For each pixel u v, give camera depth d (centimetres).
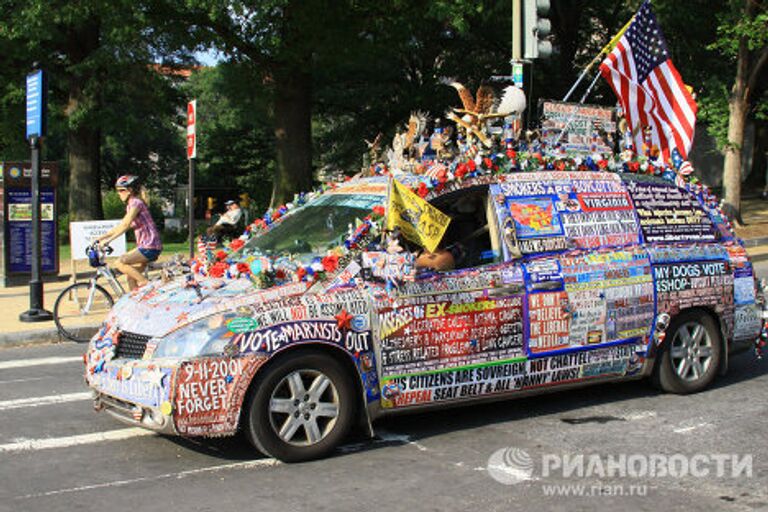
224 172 4156
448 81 3022
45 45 2509
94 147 2728
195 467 554
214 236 705
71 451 598
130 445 609
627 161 736
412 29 2275
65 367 918
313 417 558
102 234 1336
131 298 619
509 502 489
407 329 581
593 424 651
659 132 991
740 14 1933
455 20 1998
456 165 646
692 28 2364
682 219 744
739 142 2153
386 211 598
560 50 3047
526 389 638
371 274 577
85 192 2716
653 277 700
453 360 599
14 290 1540
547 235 656
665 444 600
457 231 648
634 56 984
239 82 2369
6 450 602
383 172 738
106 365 567
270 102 2450
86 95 2462
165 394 518
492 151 677
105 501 495
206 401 522
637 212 713
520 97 854
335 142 3488
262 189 3866
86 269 1861
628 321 685
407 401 583
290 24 2081
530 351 633
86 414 705
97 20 2491
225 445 601
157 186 5488
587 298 660
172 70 2884
